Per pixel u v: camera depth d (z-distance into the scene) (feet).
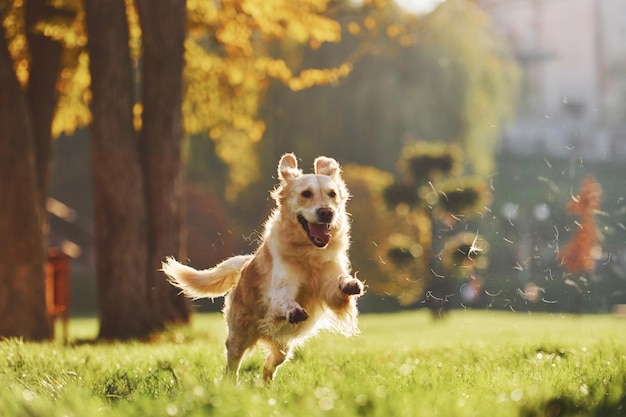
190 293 25.04
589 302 66.90
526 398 17.02
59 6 52.44
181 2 51.88
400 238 99.04
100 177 51.19
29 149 50.67
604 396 17.58
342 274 22.25
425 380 20.59
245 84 67.41
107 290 51.34
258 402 16.57
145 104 52.21
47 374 23.88
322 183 22.36
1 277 50.31
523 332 45.73
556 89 247.50
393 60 121.39
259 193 124.98
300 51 114.32
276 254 22.54
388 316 104.17
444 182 88.84
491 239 101.30
